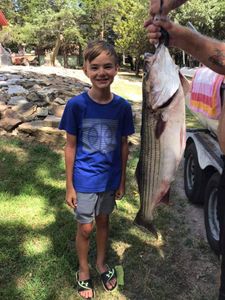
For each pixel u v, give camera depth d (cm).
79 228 309
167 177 222
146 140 224
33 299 308
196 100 418
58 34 2714
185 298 321
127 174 544
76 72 1661
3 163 545
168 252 376
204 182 442
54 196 463
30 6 2827
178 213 452
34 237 381
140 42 2556
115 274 334
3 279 326
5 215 417
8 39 2909
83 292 314
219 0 2398
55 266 341
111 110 289
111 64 275
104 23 2939
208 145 431
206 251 381
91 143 290
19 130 661
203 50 216
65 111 290
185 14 2309
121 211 443
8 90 820
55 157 581
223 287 220
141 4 2530
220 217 230
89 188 294
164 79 205
